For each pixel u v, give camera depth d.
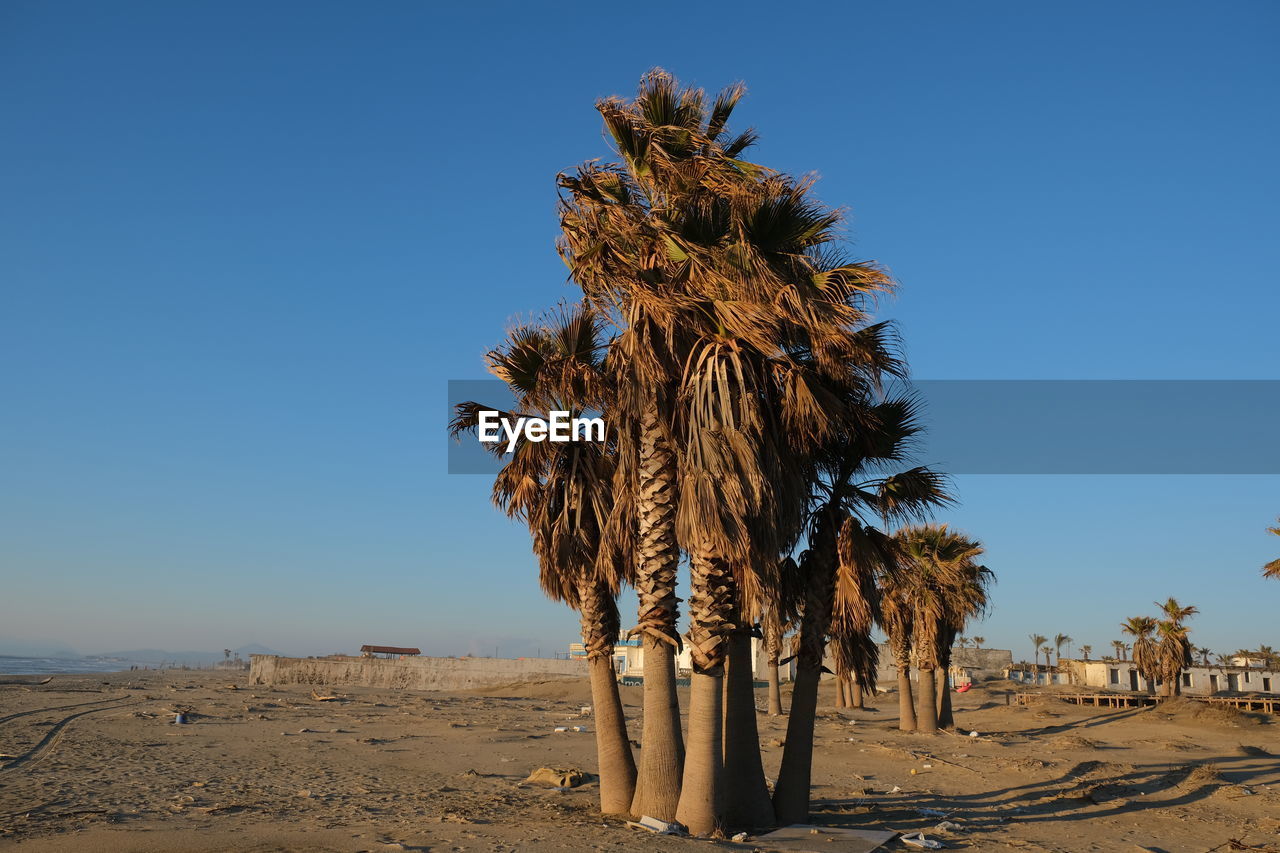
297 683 79.38
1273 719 44.28
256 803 16.20
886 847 12.50
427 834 12.35
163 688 69.00
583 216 13.20
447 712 45.31
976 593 36.81
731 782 13.24
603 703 14.66
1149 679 61.72
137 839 12.15
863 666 14.00
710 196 12.95
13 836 12.38
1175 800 20.31
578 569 14.80
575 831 12.25
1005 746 31.75
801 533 13.88
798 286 12.23
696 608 12.56
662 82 13.09
